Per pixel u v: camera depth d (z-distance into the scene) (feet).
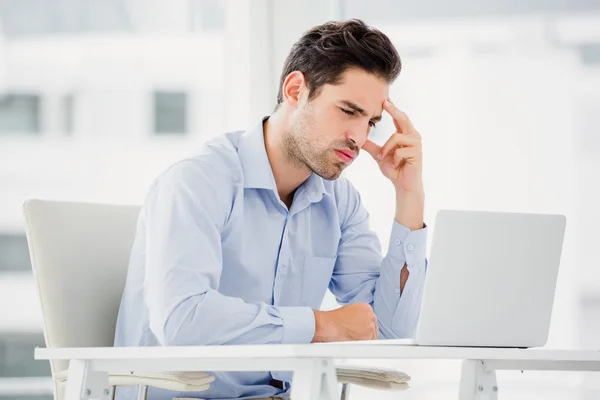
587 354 7.50
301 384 6.28
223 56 16.10
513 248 7.60
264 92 15.61
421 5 15.94
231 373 9.84
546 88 15.78
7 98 16.33
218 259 9.06
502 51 15.84
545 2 15.85
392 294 10.59
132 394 9.52
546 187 15.65
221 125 16.33
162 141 16.37
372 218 15.24
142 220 9.72
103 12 16.42
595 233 15.61
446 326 7.39
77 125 16.34
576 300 15.57
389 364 15.23
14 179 16.34
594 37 15.81
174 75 16.38
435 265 7.27
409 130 10.71
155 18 16.40
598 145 15.74
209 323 8.14
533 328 7.87
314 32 9.90
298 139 9.84
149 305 8.68
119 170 16.33
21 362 16.44
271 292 10.26
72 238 9.75
